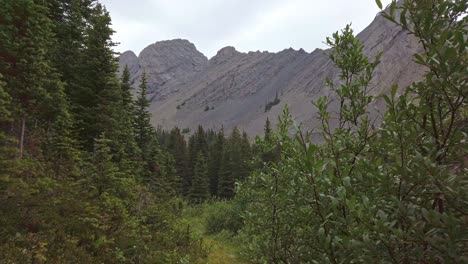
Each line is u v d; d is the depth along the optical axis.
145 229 13.23
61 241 9.16
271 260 3.74
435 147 1.99
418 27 2.08
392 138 2.29
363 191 2.65
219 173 56.62
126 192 13.95
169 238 14.80
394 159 2.48
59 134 14.59
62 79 18.75
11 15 12.26
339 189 2.14
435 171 1.80
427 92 2.09
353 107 3.19
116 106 19.55
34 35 12.96
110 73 19.41
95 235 10.24
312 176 2.34
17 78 12.57
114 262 9.76
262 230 4.17
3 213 9.05
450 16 2.06
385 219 1.81
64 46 19.67
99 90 19.05
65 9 21.42
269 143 4.30
